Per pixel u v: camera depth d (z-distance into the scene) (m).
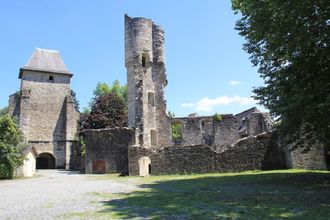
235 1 16.44
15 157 29.50
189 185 16.30
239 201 10.44
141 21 37.53
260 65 16.39
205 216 8.19
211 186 15.29
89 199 12.11
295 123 13.89
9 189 18.03
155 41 38.97
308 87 12.77
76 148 47.38
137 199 11.70
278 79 14.65
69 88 53.06
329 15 12.62
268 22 13.81
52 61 53.53
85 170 32.56
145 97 36.16
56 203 11.27
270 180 16.73
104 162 31.62
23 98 48.34
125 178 23.48
